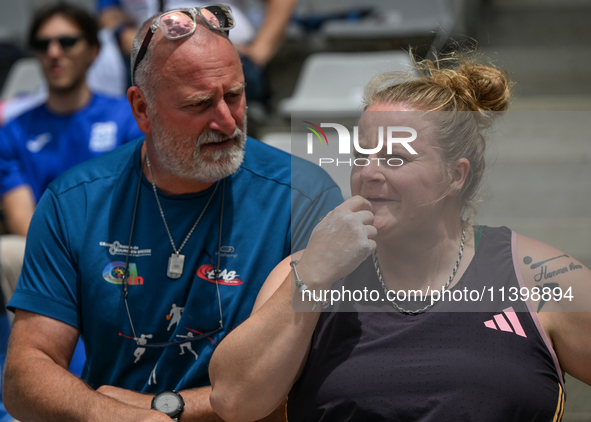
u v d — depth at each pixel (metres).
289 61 8.90
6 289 4.48
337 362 2.43
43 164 5.44
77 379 2.88
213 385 2.54
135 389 3.10
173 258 3.04
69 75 5.37
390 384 2.35
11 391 2.96
